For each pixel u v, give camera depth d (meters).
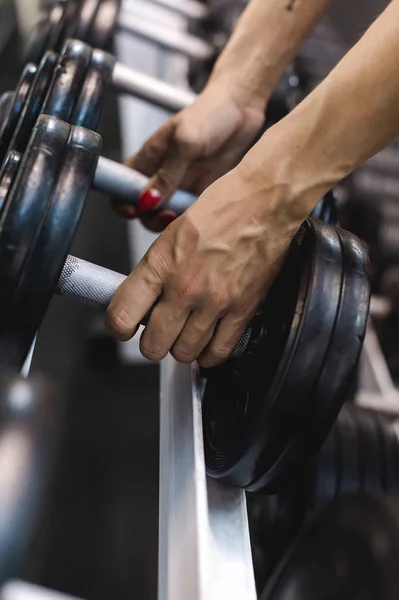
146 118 1.63
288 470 0.56
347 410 0.87
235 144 0.81
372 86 0.47
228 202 0.51
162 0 1.52
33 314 0.46
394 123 0.48
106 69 0.63
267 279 0.54
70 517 1.17
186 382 0.62
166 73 1.63
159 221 0.82
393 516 0.46
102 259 1.78
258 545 0.88
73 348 1.54
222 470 0.57
